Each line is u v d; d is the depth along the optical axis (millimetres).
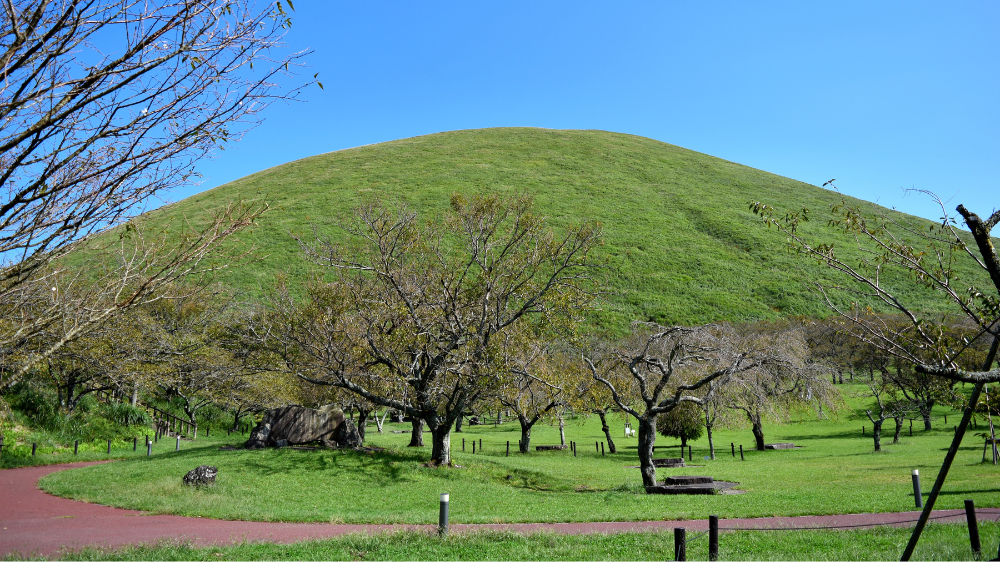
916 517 13391
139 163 5660
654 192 126312
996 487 17250
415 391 23500
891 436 42469
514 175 128625
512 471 23719
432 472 21562
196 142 5785
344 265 23781
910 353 6297
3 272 5672
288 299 25531
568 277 25203
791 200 124000
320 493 18594
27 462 25609
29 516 15164
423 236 25250
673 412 34344
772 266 90375
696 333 21297
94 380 22312
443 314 23719
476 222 24906
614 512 15359
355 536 11742
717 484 20828
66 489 18797
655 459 30891
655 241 99750
